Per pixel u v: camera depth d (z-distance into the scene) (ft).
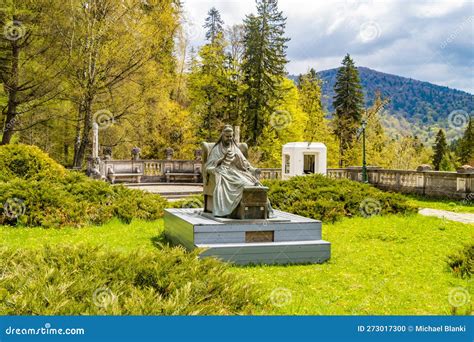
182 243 28.66
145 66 96.99
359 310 18.38
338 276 23.80
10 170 43.80
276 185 51.26
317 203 44.06
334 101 161.48
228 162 30.37
